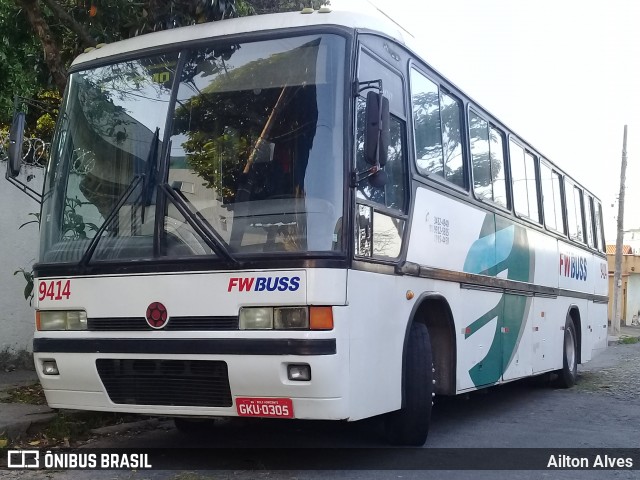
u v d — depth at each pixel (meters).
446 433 7.92
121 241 5.80
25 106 11.23
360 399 5.52
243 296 5.30
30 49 10.24
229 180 5.65
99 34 8.62
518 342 9.66
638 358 19.48
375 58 6.16
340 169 5.46
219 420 8.04
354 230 5.48
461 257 7.74
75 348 5.82
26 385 8.82
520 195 10.15
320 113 5.61
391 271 6.09
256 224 5.45
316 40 5.80
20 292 10.22
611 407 10.18
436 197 7.19
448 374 7.36
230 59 5.99
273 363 5.20
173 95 6.04
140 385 5.66
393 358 6.11
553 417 9.26
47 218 6.32
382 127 5.46
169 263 5.54
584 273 13.77
